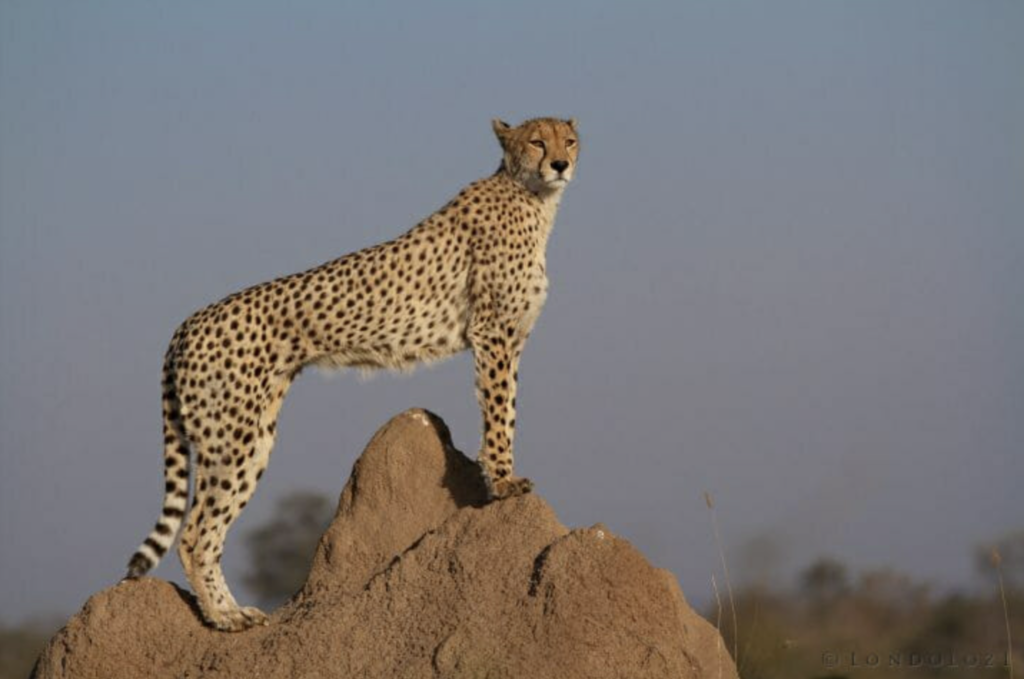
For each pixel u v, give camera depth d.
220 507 16.98
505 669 14.27
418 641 14.93
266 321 17.36
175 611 16.39
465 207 18.06
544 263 18.58
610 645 14.34
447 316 18.02
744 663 20.30
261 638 15.91
